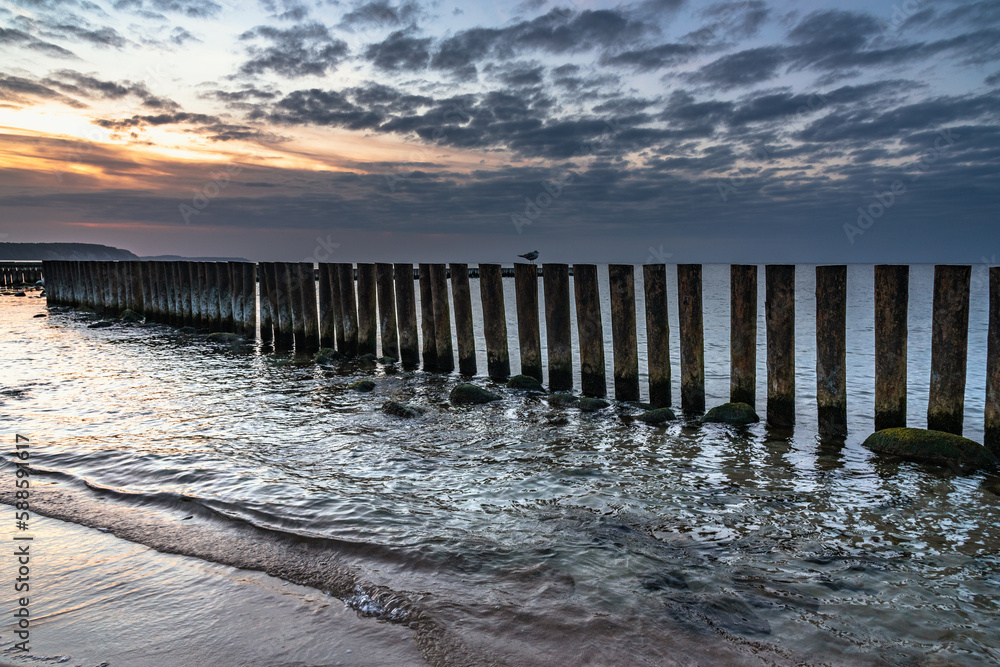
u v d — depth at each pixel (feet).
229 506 17.24
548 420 29.27
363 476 20.71
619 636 11.07
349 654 10.55
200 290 63.41
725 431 27.50
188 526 16.05
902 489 20.21
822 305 26.16
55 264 97.81
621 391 33.17
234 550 14.62
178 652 10.57
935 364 24.79
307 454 23.34
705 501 18.81
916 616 12.31
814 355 54.03
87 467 20.98
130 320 72.90
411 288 42.57
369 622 11.60
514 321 81.82
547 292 35.50
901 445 23.97
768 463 23.02
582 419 29.45
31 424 27.35
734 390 29.91
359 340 46.60
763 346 57.47
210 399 33.47
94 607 12.04
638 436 26.63
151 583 13.05
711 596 12.74
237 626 11.41
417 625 11.37
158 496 17.97
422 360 42.50
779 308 27.58
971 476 21.52
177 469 20.75
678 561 14.43
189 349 53.06
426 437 26.18
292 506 17.39
